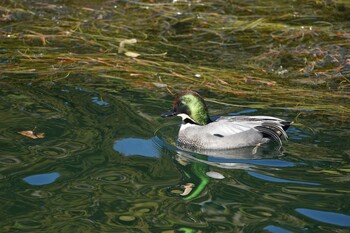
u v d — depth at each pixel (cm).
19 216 983
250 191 1077
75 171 1128
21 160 1159
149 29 1830
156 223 972
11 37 1739
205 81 1515
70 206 1015
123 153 1207
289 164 1172
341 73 1563
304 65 1611
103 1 2039
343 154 1194
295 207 1020
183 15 1928
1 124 1294
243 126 1270
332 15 1930
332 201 1038
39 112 1354
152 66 1591
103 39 1741
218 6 2008
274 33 1806
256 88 1481
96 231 947
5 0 2003
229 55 1673
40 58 1614
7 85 1475
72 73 1548
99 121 1328
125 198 1046
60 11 1942
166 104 1415
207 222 977
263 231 952
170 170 1160
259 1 2058
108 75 1541
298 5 2020
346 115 1342
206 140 1272
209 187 1095
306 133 1273
